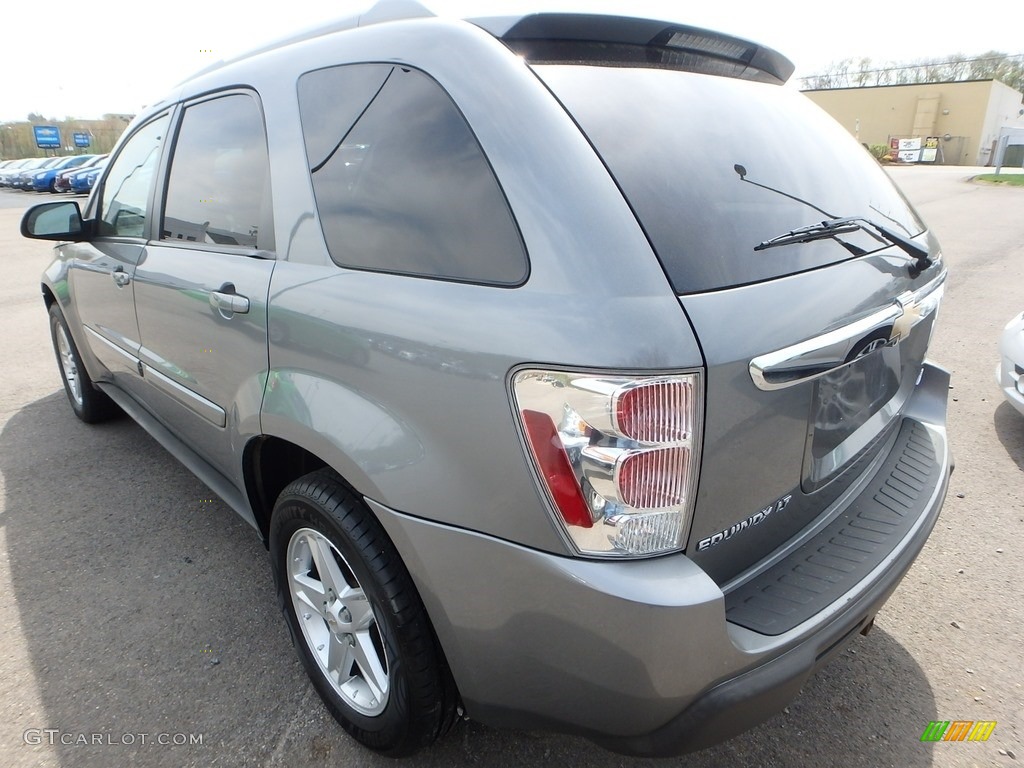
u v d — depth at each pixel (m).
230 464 2.36
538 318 1.36
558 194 1.42
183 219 2.53
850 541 1.82
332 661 2.03
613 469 1.32
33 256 11.62
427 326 1.51
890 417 2.16
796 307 1.52
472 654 1.57
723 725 1.45
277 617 2.58
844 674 2.31
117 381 3.51
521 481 1.39
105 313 3.25
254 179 2.14
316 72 2.00
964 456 3.78
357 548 1.71
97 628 2.52
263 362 1.98
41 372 5.36
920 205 17.25
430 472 1.51
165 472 3.69
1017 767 1.97
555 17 1.67
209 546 3.03
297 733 2.09
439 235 1.58
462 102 1.59
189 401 2.54
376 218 1.72
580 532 1.36
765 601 1.59
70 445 4.04
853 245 1.81
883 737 2.07
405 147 1.69
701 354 1.34
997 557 2.90
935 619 2.56
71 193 26.12
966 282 8.03
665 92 1.77
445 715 1.79
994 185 23.98
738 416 1.43
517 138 1.49
